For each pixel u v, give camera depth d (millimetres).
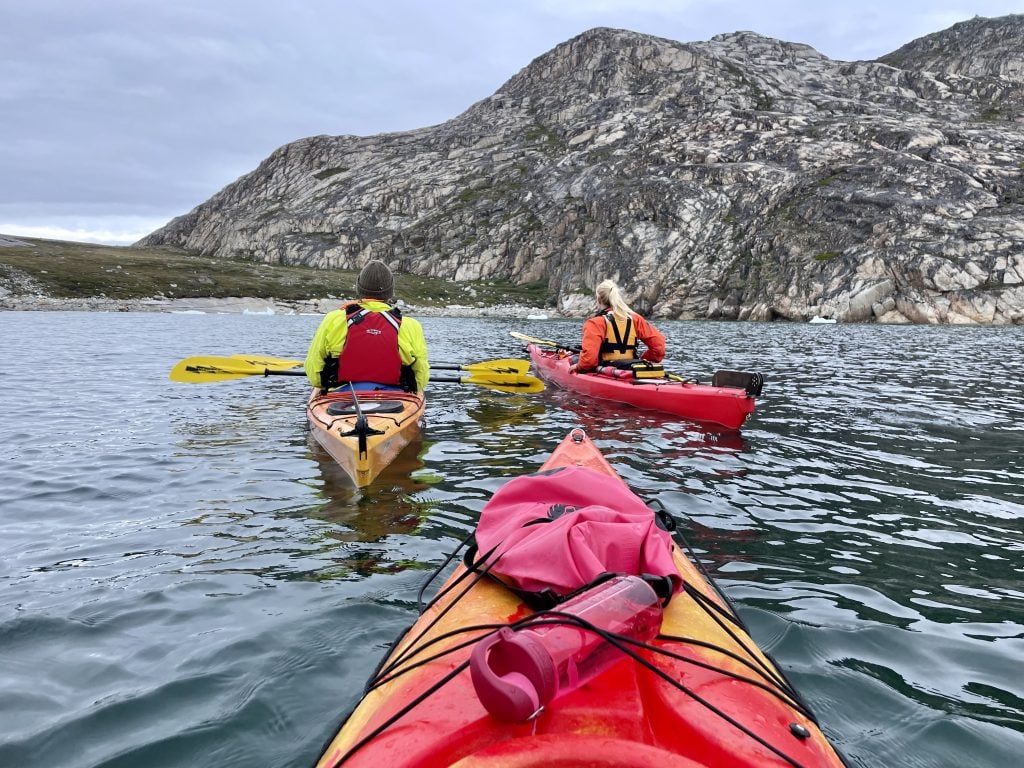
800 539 4156
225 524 4355
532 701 1322
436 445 6648
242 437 6922
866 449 6578
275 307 58000
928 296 39688
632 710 1520
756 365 14930
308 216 101688
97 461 5945
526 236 74875
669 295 50688
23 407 8734
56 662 2701
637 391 8750
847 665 2689
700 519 4523
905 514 4641
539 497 2826
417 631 2178
